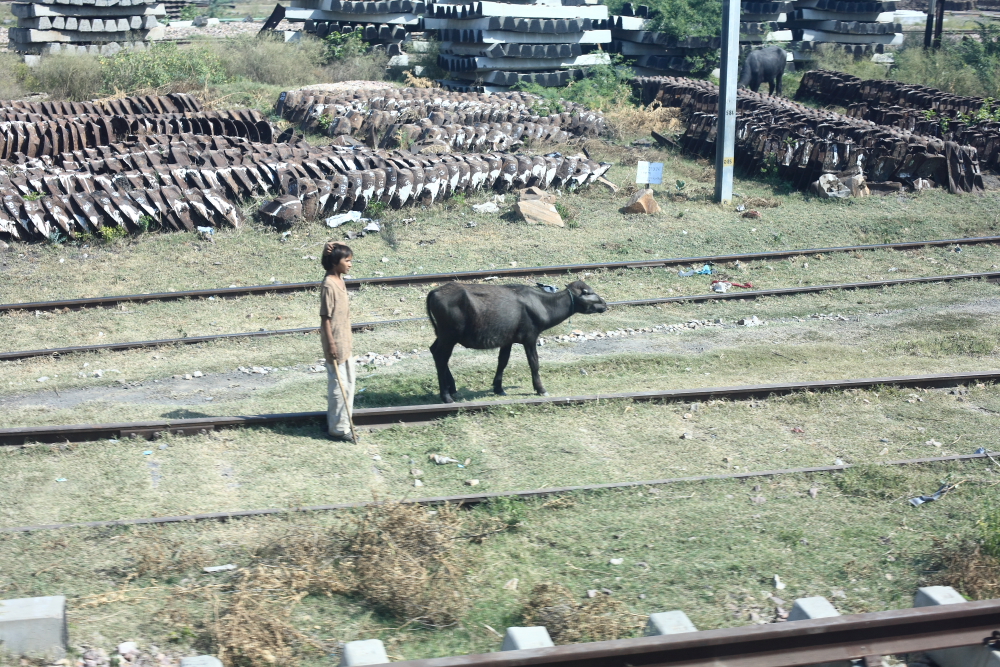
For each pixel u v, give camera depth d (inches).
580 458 296.5
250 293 499.8
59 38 1235.9
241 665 185.8
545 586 211.3
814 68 1470.2
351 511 253.0
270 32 1369.3
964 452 302.4
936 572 223.8
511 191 715.4
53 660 183.3
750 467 290.0
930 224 664.4
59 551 227.6
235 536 238.7
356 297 500.7
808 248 608.4
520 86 1166.3
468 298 328.2
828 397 352.8
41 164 705.0
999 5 2432.3
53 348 413.4
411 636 198.7
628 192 738.2
